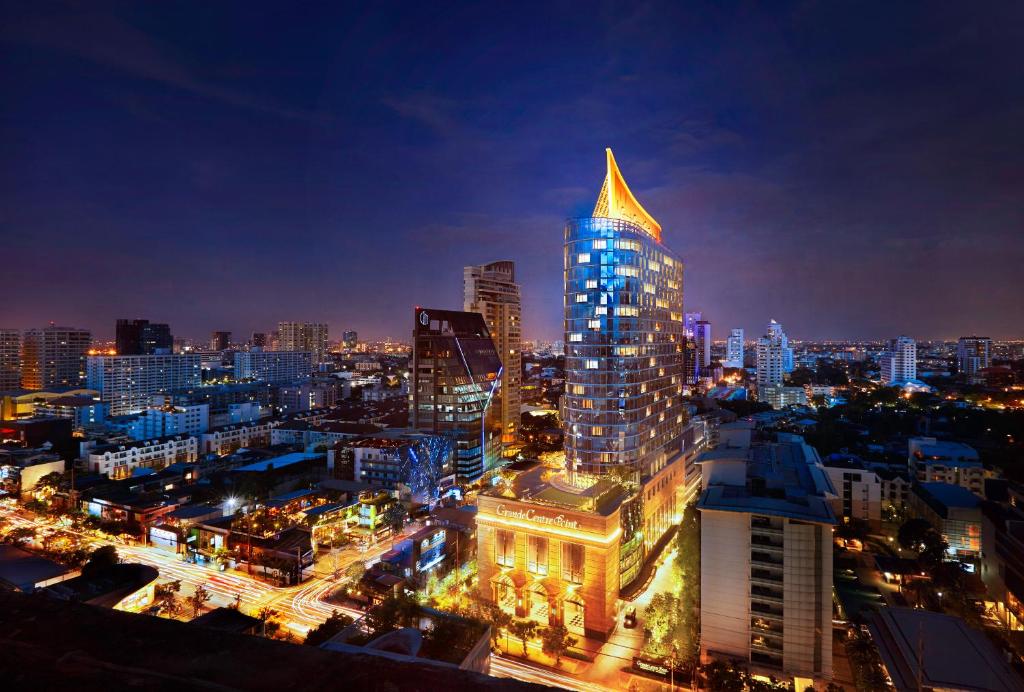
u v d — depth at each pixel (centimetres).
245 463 18675
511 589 10481
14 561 10394
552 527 10062
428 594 10312
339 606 10319
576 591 9812
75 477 16638
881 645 6650
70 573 10188
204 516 13188
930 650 6209
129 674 558
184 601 10212
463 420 18562
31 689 511
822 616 7738
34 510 15162
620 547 10881
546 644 8869
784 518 7769
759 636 7938
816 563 7719
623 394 12800
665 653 8619
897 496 14712
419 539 11469
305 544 11869
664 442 14675
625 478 12006
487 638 5716
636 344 13138
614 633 9931
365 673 598
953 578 10175
